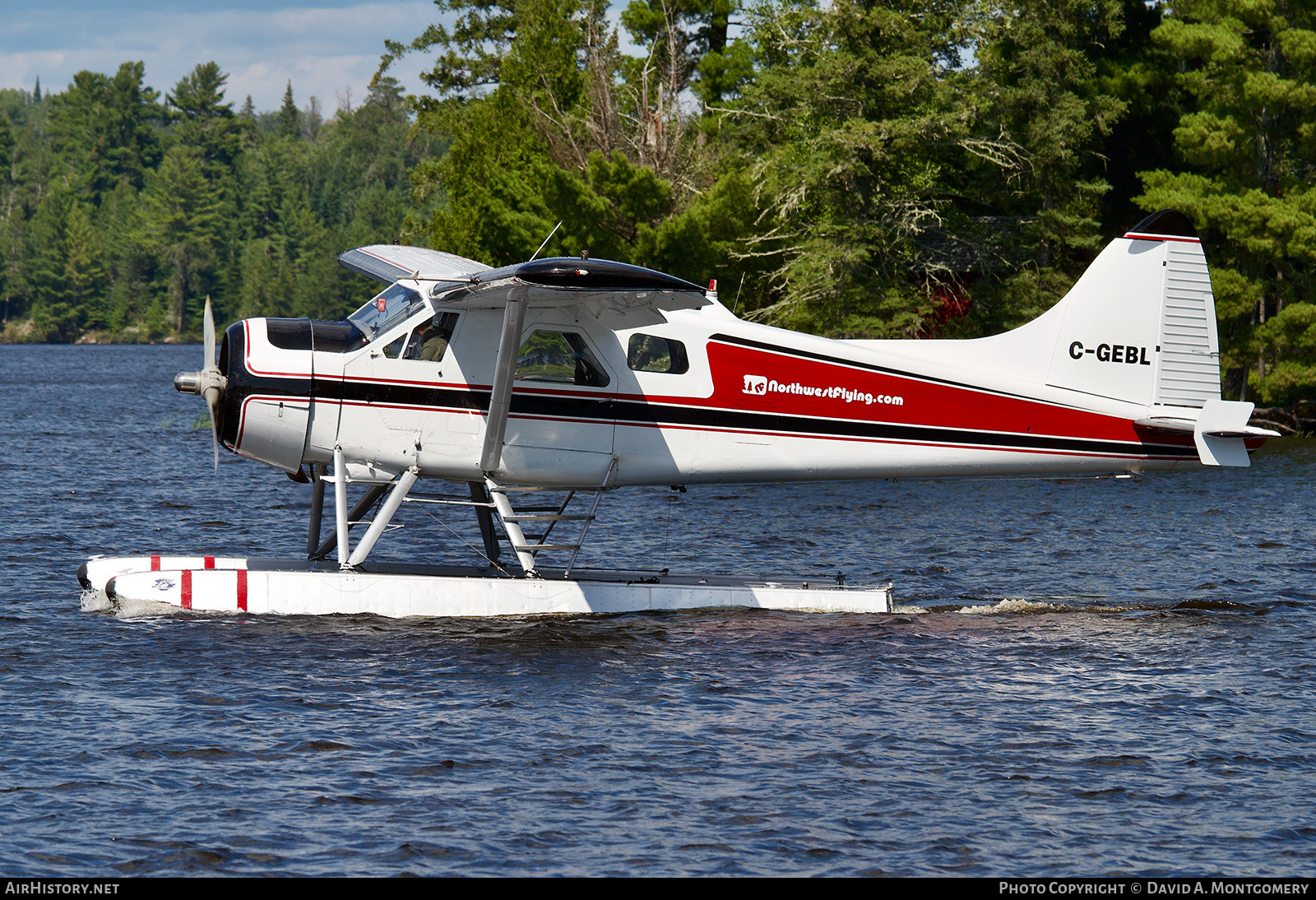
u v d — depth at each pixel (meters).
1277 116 131.75
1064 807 24.83
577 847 22.86
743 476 41.06
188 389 38.19
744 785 25.72
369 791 25.09
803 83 126.38
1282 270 135.62
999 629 39.47
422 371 38.66
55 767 25.98
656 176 142.25
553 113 161.00
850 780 26.05
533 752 27.34
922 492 82.44
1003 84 132.38
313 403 38.19
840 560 53.41
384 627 37.75
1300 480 87.81
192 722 28.73
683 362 40.06
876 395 41.06
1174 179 131.00
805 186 122.38
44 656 33.75
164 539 56.41
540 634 37.34
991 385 41.81
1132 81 135.75
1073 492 82.56
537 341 39.16
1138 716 30.41
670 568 51.12
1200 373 43.00
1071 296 42.53
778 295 133.38
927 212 122.12
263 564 40.78
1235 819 24.33
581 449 39.75
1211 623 40.47
